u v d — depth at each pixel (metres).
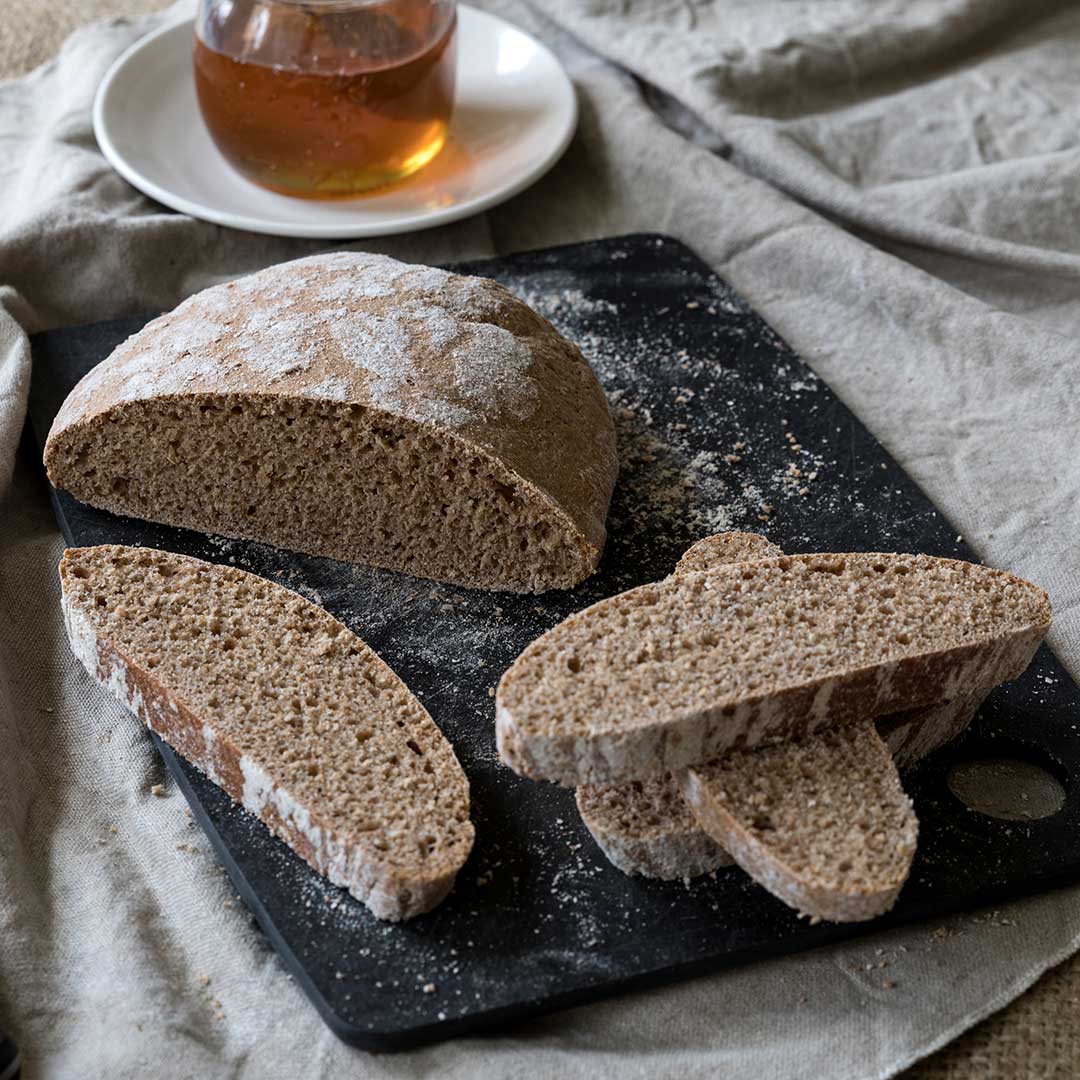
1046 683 0.61
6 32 0.90
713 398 0.71
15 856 0.57
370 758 0.57
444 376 0.64
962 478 0.69
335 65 0.73
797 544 0.65
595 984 0.54
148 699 0.59
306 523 0.65
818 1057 0.53
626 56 0.85
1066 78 0.86
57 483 0.66
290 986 0.55
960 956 0.55
